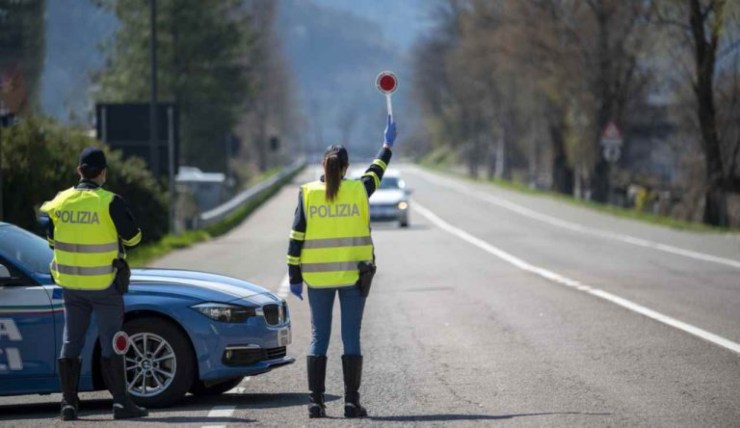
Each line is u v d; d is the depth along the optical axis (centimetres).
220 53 17125
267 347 2448
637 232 8988
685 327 3472
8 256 2430
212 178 14675
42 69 10006
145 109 9050
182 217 9331
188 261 6562
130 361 2411
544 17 13462
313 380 2259
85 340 2369
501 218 11262
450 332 3500
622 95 13100
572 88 13688
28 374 2381
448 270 5772
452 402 2405
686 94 11894
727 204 10519
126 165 7950
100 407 2506
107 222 2250
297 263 2245
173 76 16638
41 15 9981
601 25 12812
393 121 2344
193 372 2400
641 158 16488
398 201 9950
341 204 2233
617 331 3422
